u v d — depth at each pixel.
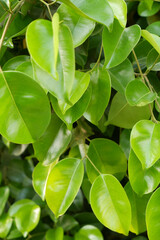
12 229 0.73
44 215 0.76
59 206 0.53
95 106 0.54
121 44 0.51
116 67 0.56
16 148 0.77
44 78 0.47
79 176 0.53
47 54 0.45
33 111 0.49
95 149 0.59
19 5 0.55
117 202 0.51
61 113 0.52
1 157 0.88
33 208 0.71
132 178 0.51
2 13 0.59
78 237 0.69
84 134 0.63
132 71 0.55
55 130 0.58
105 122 0.59
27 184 0.82
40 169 0.60
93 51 0.67
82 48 0.60
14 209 0.72
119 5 0.50
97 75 0.54
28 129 0.49
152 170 0.51
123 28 0.52
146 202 0.56
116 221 0.51
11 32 0.57
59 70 0.47
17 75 0.48
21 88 0.48
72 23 0.51
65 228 0.73
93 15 0.47
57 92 0.46
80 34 0.51
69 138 0.58
